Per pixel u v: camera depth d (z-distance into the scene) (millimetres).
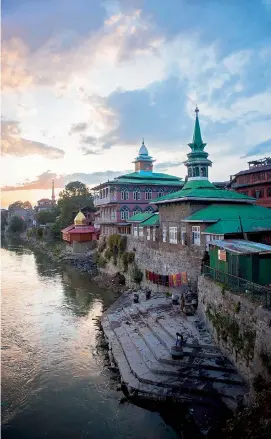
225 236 30125
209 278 27094
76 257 80562
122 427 18641
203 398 18938
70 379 23969
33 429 18656
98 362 26422
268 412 13867
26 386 23156
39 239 121812
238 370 20484
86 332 32875
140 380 21203
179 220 37938
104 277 57531
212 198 35500
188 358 22516
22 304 43062
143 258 47625
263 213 35438
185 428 17844
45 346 29719
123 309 36062
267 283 22922
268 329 17141
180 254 37500
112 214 68562
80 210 98750
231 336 21406
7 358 27359
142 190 67438
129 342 27172
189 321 27703
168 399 19422
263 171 54875
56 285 54281
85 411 20188
